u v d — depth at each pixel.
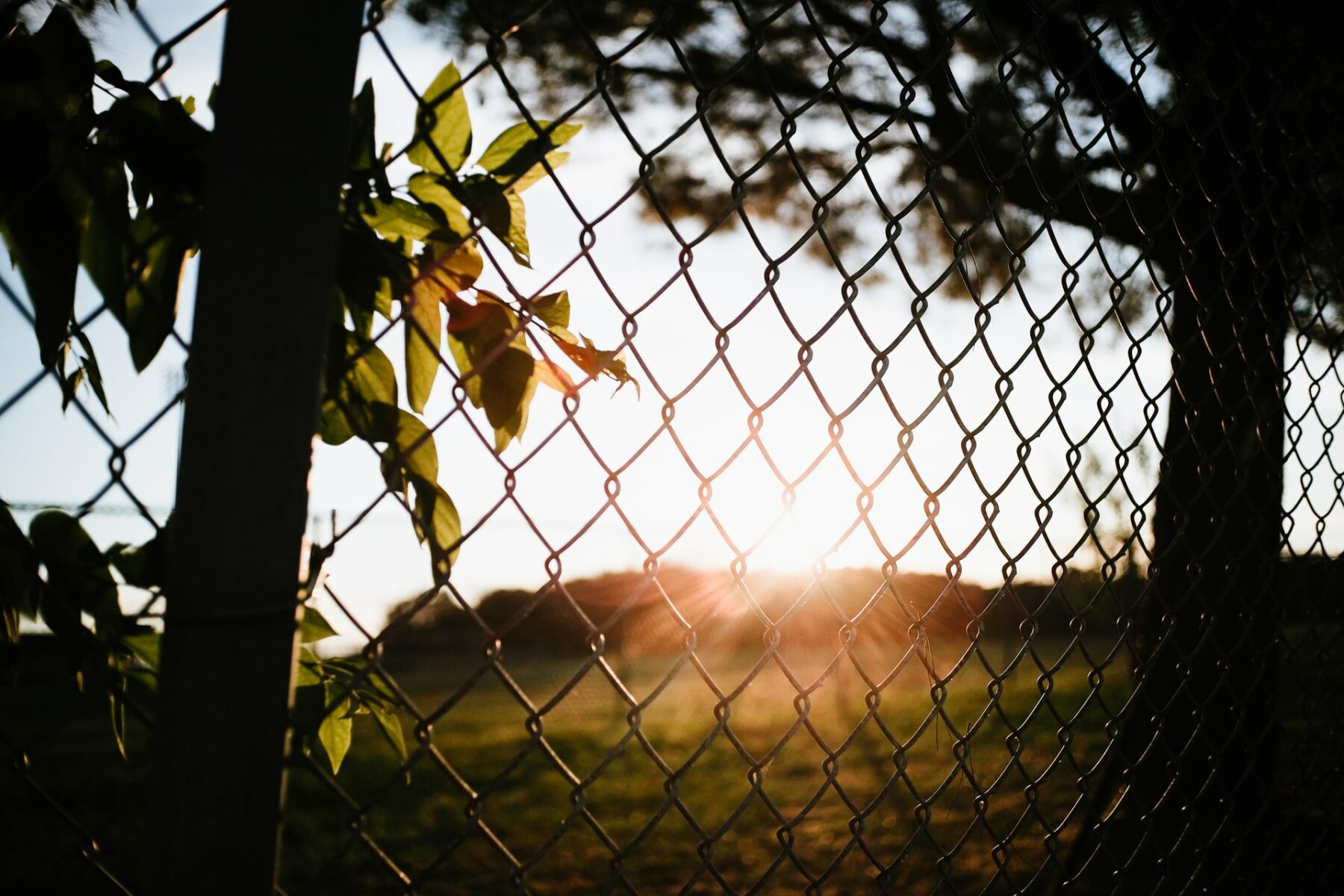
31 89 1.06
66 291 1.01
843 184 1.20
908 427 1.27
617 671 11.05
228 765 0.75
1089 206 1.48
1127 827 3.17
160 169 1.10
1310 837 2.03
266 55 0.78
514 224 1.09
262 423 0.77
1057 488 1.43
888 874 1.30
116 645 1.08
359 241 1.03
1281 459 1.85
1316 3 1.88
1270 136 2.54
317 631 1.19
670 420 1.08
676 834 5.92
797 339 1.16
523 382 1.12
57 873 3.65
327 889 4.69
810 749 8.18
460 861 5.35
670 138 1.05
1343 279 1.96
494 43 0.95
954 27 1.32
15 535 1.04
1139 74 1.56
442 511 1.11
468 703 10.21
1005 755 6.32
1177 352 1.62
